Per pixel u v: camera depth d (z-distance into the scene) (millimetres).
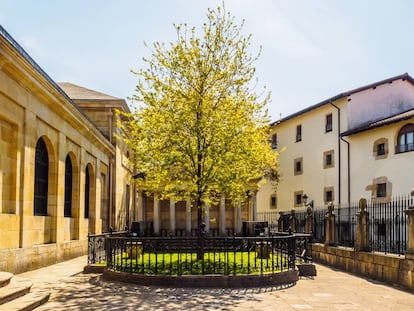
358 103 30219
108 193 27547
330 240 17750
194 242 17375
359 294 10711
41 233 15797
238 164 15031
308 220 20469
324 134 32656
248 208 28844
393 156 26062
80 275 13359
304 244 15305
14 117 13273
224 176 14867
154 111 15508
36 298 9070
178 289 10977
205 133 14945
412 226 11609
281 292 10812
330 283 12453
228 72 15750
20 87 13531
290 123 37500
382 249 15750
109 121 27500
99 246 16750
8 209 13227
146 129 15367
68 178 19922
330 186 31719
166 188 15531
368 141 28109
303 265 14305
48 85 15070
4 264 12258
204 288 11156
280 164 38469
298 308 8977
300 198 35406
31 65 13398
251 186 27344
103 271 13359
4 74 12359
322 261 18141
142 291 10680
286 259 13836
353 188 29219
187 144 14984
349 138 29844
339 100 30828
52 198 17000
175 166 15281
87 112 27484
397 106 31484
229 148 14930
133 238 12547
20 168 13703
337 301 9773
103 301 9477
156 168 15391
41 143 16359
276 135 39594
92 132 21875
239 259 15328
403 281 11742
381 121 27422
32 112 14539
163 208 28906
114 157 27781
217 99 15758
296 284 12172
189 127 15148
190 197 15695
